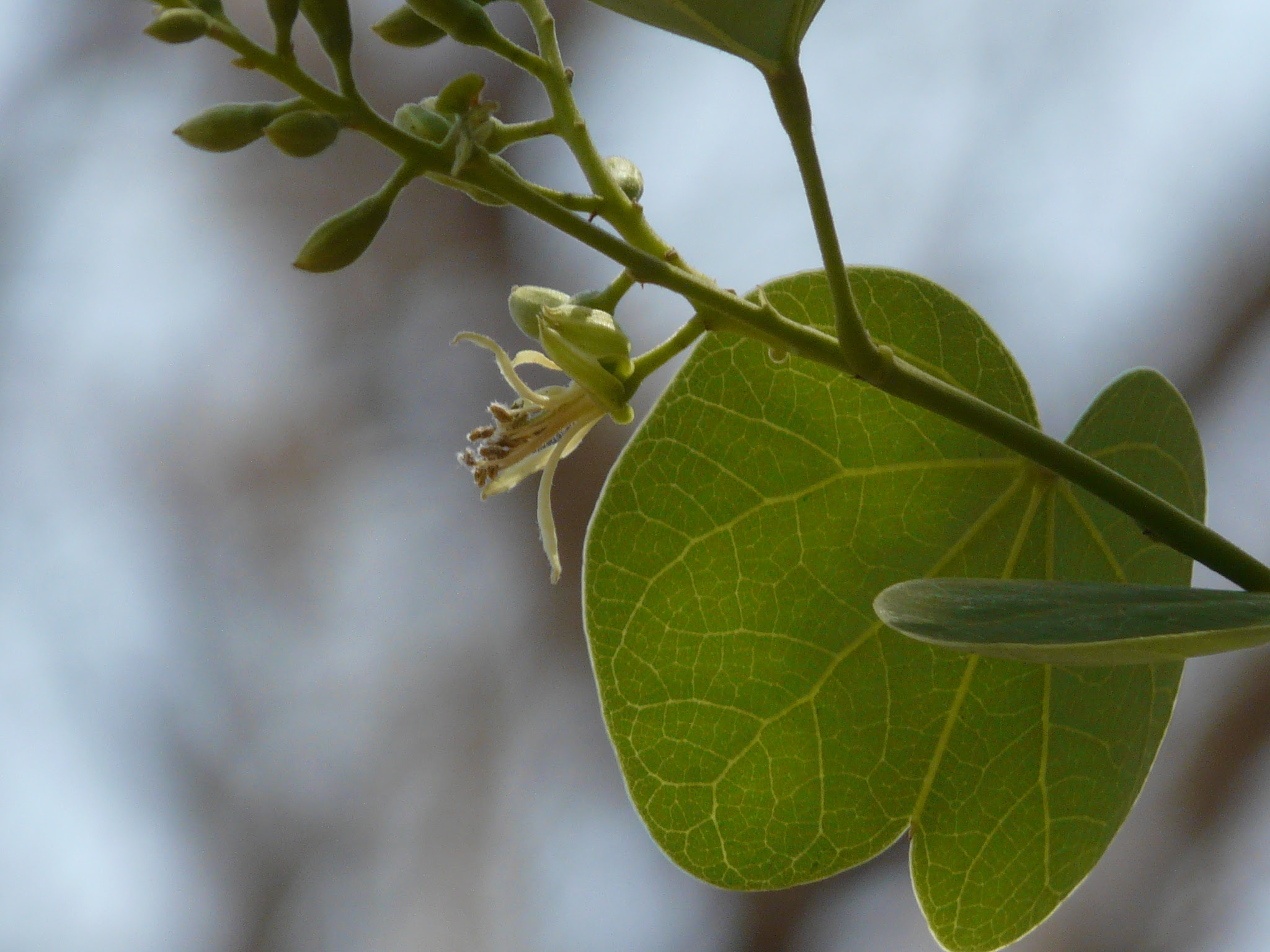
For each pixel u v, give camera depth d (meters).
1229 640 0.31
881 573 0.35
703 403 0.35
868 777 0.35
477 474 0.34
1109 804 0.35
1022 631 0.31
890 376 0.33
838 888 0.83
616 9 0.32
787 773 0.35
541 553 0.91
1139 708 0.35
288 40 0.32
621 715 0.35
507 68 0.90
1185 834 0.79
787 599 0.35
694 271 0.33
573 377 0.34
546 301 0.34
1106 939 0.79
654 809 0.35
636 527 0.35
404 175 0.32
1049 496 0.35
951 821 0.35
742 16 0.32
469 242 0.91
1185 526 0.33
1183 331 0.85
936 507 0.35
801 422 0.35
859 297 0.35
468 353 0.91
